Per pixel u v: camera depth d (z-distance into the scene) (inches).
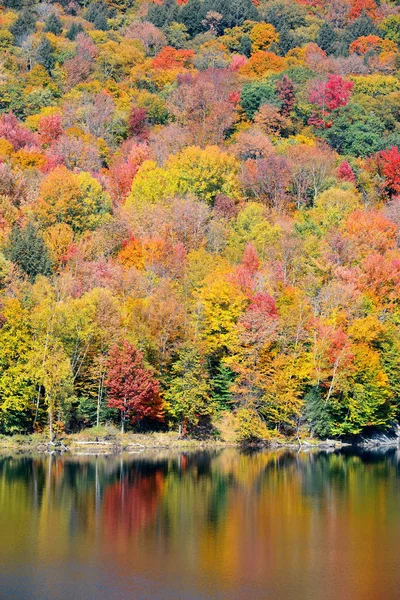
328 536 2859.3
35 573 2458.2
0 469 3651.6
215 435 4525.1
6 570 2475.4
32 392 4121.6
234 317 4753.9
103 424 4375.0
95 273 5118.1
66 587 2358.5
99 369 4296.3
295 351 4626.0
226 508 3186.5
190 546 2728.8
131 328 4512.8
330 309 4995.1
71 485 3430.1
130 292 4985.2
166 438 4397.1
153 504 3203.7
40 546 2684.5
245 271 5019.7
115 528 2893.7
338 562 2603.3
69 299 4510.3
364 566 2571.4
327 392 4697.3
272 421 4630.9
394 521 3043.8
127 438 4293.8
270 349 4662.9
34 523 2915.8
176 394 4345.5
